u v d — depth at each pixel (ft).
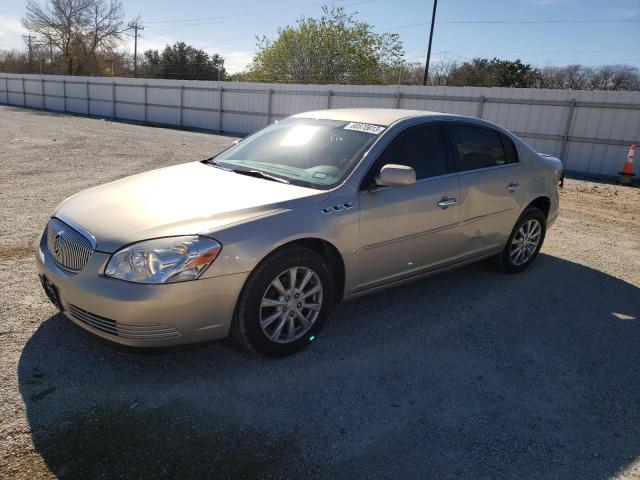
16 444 7.95
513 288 15.89
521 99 53.57
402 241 12.60
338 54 122.42
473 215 14.49
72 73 189.78
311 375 10.41
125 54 204.33
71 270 9.80
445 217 13.56
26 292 13.32
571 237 22.71
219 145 59.11
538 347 12.23
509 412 9.62
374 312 13.61
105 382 9.72
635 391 10.59
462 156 14.47
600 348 12.37
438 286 15.75
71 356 10.48
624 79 168.04
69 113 123.03
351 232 11.37
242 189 11.27
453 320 13.41
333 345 11.71
